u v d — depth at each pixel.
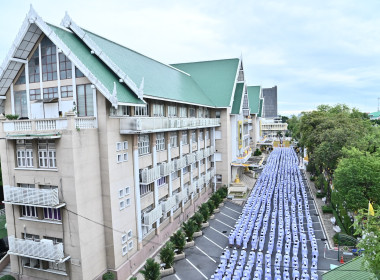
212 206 38.69
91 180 21.58
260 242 29.08
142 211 27.42
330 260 27.39
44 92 24.47
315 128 55.44
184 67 57.22
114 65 24.19
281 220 34.44
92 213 21.67
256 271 23.45
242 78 57.19
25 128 21.53
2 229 29.08
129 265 24.41
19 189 21.09
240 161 53.97
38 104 24.66
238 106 53.00
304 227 35.56
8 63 23.52
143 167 27.19
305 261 25.47
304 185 56.28
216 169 50.00
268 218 37.00
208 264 27.02
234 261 25.78
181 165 34.38
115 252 23.02
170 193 32.28
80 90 23.05
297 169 69.19
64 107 23.69
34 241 21.06
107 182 22.48
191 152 38.78
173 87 36.25
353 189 28.69
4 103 26.20
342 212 37.38
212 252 29.39
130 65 29.45
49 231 21.48
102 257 22.72
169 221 33.09
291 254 28.17
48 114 24.30
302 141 61.78
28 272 22.61
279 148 115.19
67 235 20.80
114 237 22.92
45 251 20.52
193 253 29.17
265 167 71.31
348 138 40.16
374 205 28.89
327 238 32.34
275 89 191.25
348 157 35.38
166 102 32.25
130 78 24.88
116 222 23.20
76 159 20.19
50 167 21.20
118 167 23.52
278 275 22.86
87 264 21.08
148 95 26.31
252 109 87.81
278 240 29.42
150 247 28.16
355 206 28.69
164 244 30.58
